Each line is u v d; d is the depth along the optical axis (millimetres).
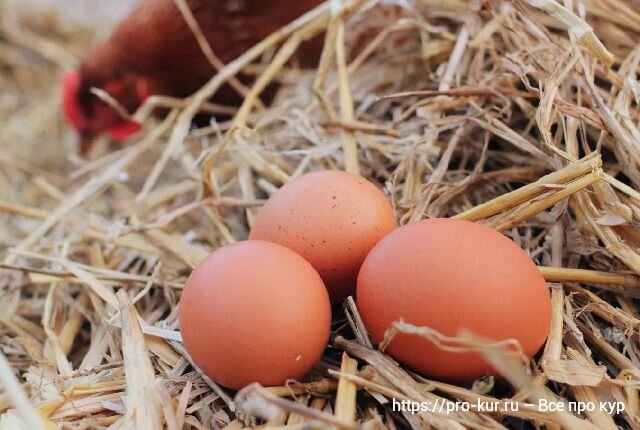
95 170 462
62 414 245
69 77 439
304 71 423
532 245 286
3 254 381
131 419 231
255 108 430
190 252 323
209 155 327
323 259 246
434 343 210
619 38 333
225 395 238
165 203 385
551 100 271
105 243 340
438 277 214
